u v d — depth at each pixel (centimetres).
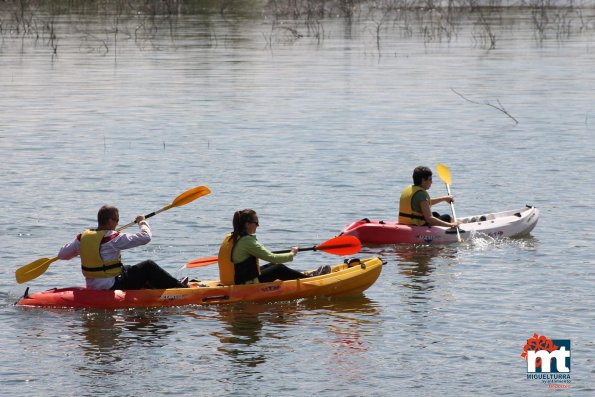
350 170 4181
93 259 2542
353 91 6450
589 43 9438
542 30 10231
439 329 2356
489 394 1989
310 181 3988
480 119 5434
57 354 2191
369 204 3638
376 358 2175
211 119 5441
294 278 2669
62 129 5128
